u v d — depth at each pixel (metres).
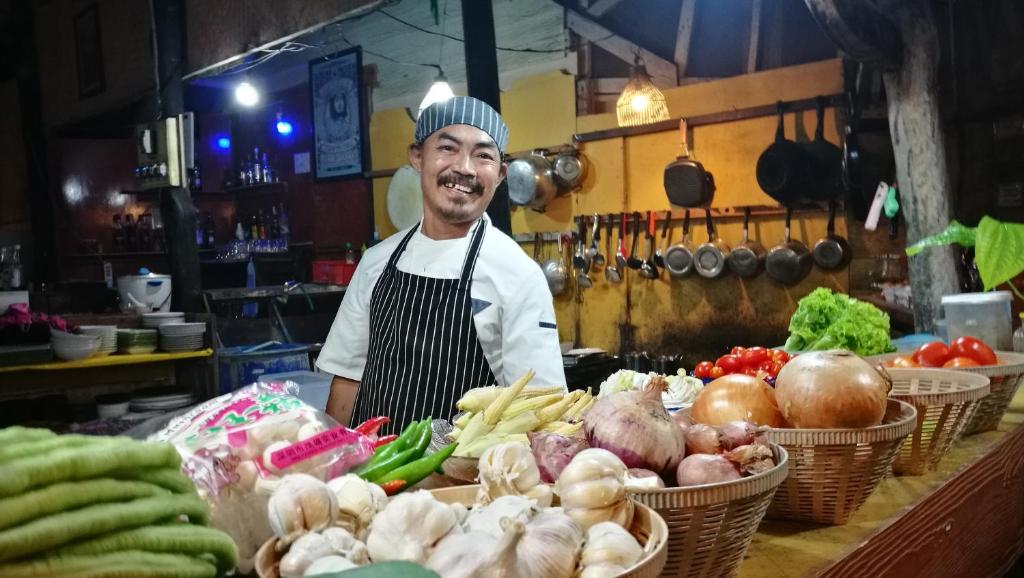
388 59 6.86
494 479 1.04
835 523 1.43
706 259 5.04
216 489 0.99
